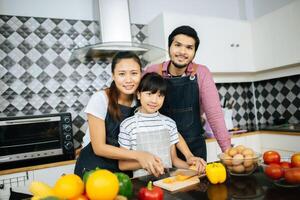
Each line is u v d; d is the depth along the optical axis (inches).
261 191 29.3
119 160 45.1
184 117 57.1
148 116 49.9
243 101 116.0
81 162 49.4
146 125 48.8
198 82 55.6
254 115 116.6
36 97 84.4
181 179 34.9
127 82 44.3
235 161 34.0
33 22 85.0
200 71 56.0
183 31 51.0
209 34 93.0
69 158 74.0
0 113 80.3
